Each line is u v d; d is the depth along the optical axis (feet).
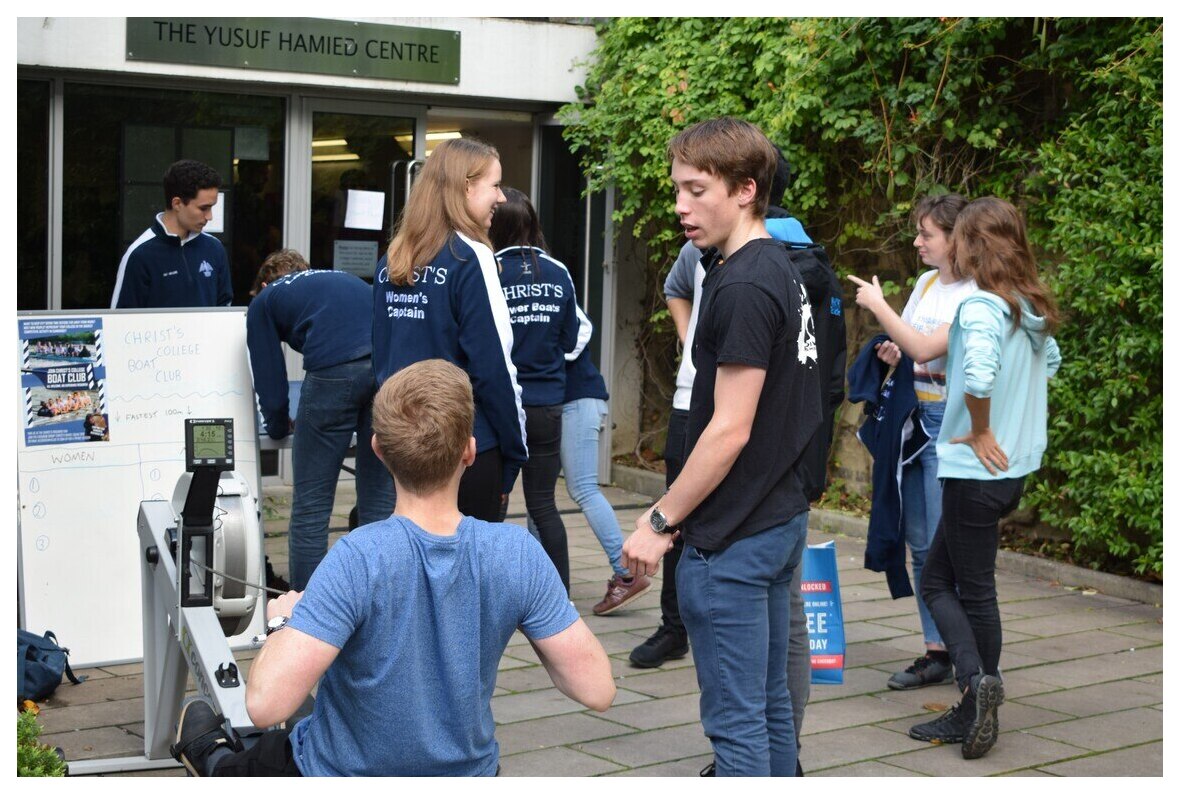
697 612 10.28
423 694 8.12
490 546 8.27
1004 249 13.83
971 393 13.42
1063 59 21.97
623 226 30.32
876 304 15.43
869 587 21.50
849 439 27.20
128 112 26.12
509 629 8.36
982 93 23.18
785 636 11.04
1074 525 21.34
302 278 16.56
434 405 8.19
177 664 12.54
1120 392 20.47
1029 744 14.25
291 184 27.66
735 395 9.84
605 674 8.49
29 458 16.24
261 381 16.81
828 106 24.76
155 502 12.91
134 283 20.72
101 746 13.83
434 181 13.35
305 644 7.80
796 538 10.46
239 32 25.63
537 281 17.57
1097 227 20.53
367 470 16.62
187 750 9.68
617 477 30.42
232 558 12.98
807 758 13.66
